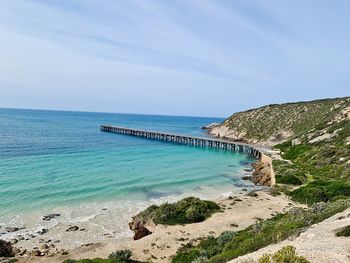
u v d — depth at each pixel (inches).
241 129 4670.3
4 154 2425.0
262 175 2041.1
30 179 1727.4
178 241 948.6
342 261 457.4
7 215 1218.6
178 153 3102.9
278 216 1031.6
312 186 1428.4
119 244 961.5
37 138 3506.4
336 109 3294.8
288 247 455.8
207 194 1654.8
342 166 1749.5
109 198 1504.7
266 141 3754.9
